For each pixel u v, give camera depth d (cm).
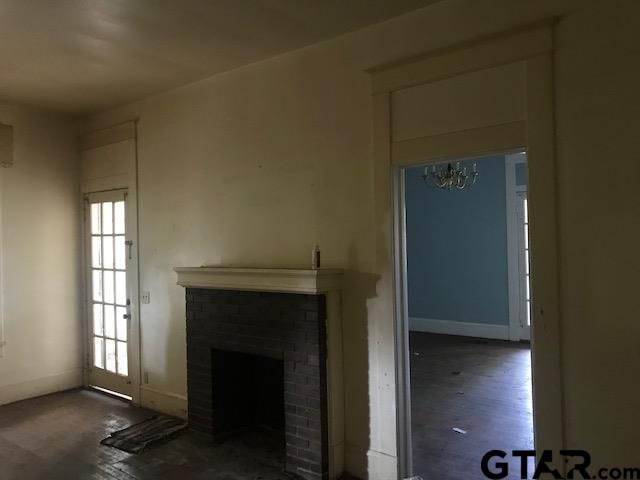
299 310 305
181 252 408
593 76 230
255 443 354
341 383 310
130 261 448
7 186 454
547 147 239
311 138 328
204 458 330
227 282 340
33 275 472
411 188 782
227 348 345
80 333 507
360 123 304
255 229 359
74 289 504
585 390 231
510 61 250
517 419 386
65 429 385
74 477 306
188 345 373
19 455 338
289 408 311
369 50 300
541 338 241
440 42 272
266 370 372
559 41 238
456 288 740
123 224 464
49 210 485
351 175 308
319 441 296
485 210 711
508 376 505
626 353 222
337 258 314
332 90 317
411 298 785
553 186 238
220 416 359
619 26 224
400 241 296
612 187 226
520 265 683
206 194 390
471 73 263
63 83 397
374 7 276
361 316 303
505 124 253
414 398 438
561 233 237
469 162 718
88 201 498
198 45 324
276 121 347
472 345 657
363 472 302
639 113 220
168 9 273
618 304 224
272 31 305
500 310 702
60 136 494
